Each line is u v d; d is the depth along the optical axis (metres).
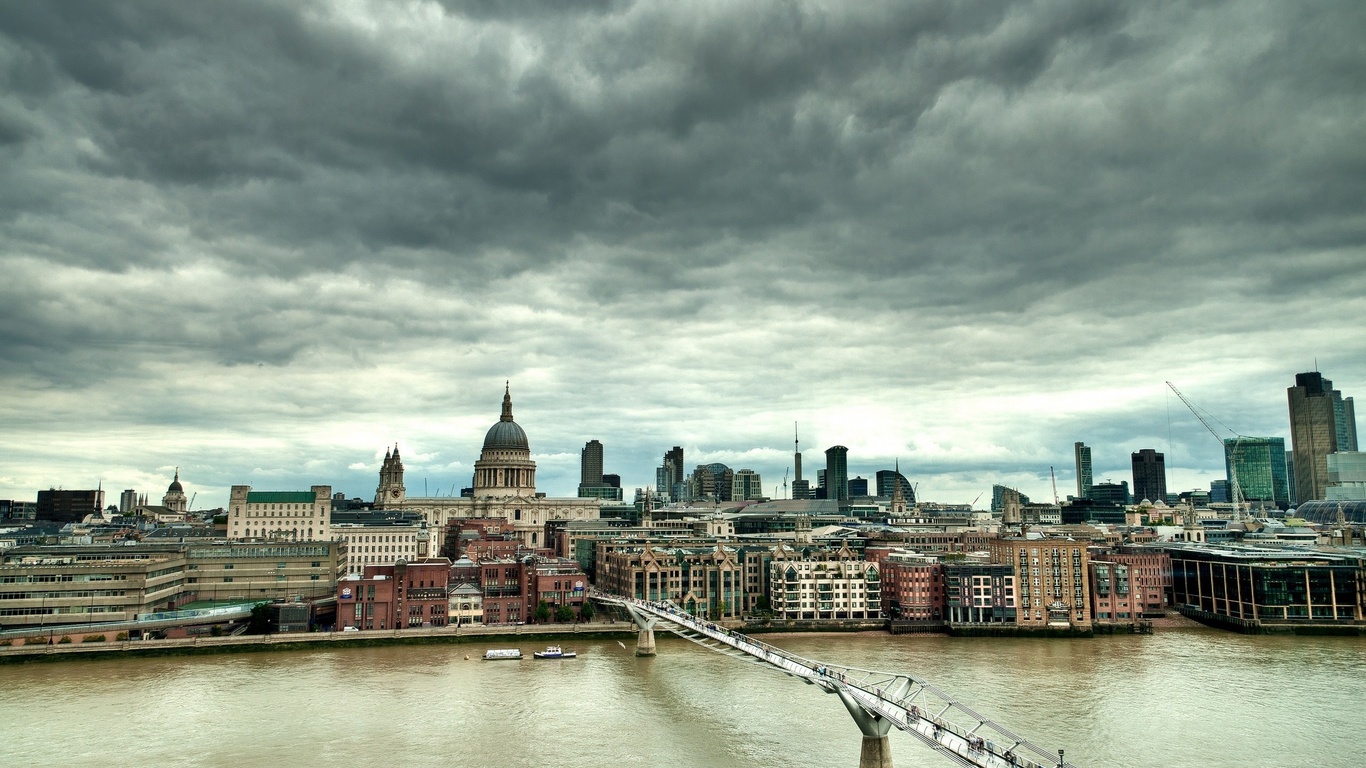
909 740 169.62
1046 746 165.25
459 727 178.25
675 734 173.00
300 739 170.50
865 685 158.88
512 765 156.00
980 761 124.38
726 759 158.38
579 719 183.62
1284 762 158.50
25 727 178.25
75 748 165.25
